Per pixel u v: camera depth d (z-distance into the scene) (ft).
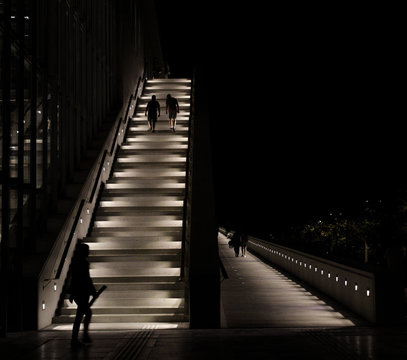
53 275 43.47
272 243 98.84
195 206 50.19
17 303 37.83
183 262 45.55
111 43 78.59
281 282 68.80
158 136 74.84
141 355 28.12
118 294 45.34
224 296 56.70
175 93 93.71
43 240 43.80
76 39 58.03
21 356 28.25
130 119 82.28
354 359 26.45
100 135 65.62
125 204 60.08
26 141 47.65
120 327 40.60
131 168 67.00
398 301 41.06
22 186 39.29
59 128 51.65
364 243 94.48
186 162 62.28
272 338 33.45
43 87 45.98
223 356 27.53
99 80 69.05
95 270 48.80
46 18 46.68
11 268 39.65
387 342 31.55
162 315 42.68
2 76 38.88
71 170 54.29
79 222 51.98
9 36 37.52
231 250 142.61
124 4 82.74
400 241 85.30
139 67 99.76
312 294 57.72
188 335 35.55
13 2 44.96
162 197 60.08
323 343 31.24
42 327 39.65
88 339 32.35
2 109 37.96
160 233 54.49
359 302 45.01
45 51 46.32
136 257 49.52
